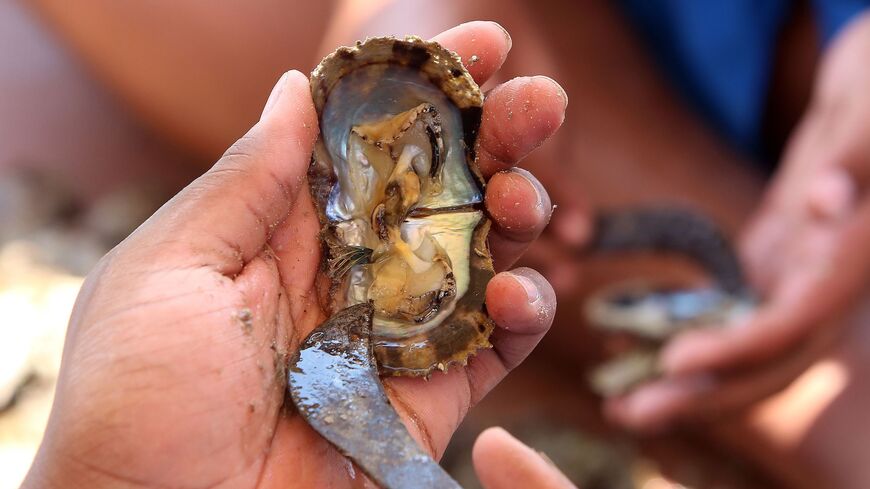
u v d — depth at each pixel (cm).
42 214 68
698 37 68
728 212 63
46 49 94
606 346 61
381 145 33
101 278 28
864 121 50
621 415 55
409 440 28
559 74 59
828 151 53
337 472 29
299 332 31
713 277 56
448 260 33
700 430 56
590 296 60
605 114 65
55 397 27
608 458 53
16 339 52
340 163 33
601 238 55
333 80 31
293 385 29
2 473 46
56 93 89
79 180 78
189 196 29
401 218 33
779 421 53
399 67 32
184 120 71
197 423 27
